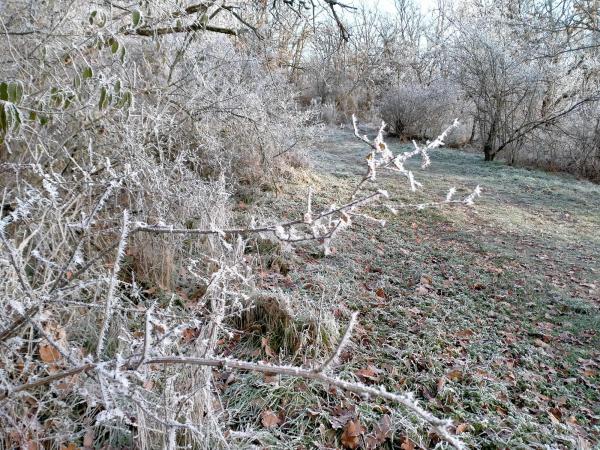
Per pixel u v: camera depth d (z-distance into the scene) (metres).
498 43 12.52
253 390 2.98
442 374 3.47
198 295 3.77
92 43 3.57
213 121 6.27
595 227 7.92
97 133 3.79
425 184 9.48
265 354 3.36
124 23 4.42
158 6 4.20
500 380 3.55
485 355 3.88
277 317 3.54
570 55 12.88
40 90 3.10
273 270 4.71
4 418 1.94
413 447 2.74
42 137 3.27
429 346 3.80
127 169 2.75
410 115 14.24
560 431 3.10
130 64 4.73
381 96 18.84
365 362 3.46
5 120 2.34
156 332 2.18
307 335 3.46
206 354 2.36
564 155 11.99
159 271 3.81
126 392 1.49
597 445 3.03
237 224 5.44
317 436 2.74
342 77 18.41
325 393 3.09
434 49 19.14
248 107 6.57
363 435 2.77
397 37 21.36
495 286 5.36
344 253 5.50
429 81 17.39
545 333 4.49
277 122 7.73
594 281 5.80
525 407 3.29
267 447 2.56
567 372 3.91
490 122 12.80
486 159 12.63
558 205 9.03
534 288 5.42
